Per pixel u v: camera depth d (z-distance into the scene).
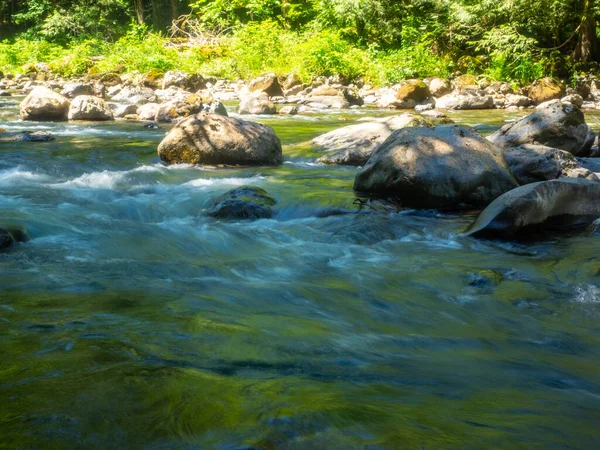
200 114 8.80
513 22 22.66
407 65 22.34
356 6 25.89
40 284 3.68
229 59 23.94
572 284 4.25
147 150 9.40
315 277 4.24
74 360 2.51
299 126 12.79
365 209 6.04
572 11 22.14
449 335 3.31
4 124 12.39
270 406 2.16
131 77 22.84
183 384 2.31
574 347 3.22
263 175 7.83
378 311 3.64
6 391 2.21
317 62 21.98
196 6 31.34
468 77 21.62
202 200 6.50
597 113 16.56
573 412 2.38
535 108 18.44
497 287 4.16
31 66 25.42
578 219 5.65
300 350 2.84
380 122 9.25
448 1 24.78
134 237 5.11
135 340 2.78
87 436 1.91
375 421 2.11
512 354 3.08
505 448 2.01
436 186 6.12
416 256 4.85
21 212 5.63
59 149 9.27
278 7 32.84
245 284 3.97
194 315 3.20
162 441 1.89
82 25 33.66
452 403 2.37
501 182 6.20
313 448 1.88
